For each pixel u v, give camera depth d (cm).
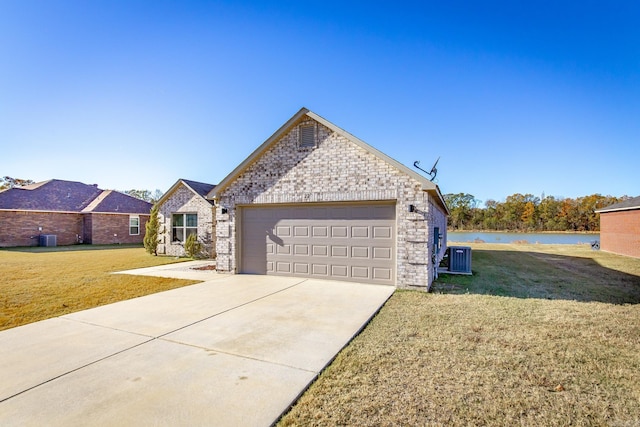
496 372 360
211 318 571
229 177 1049
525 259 1599
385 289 816
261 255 1038
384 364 380
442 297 735
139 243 2634
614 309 632
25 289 816
